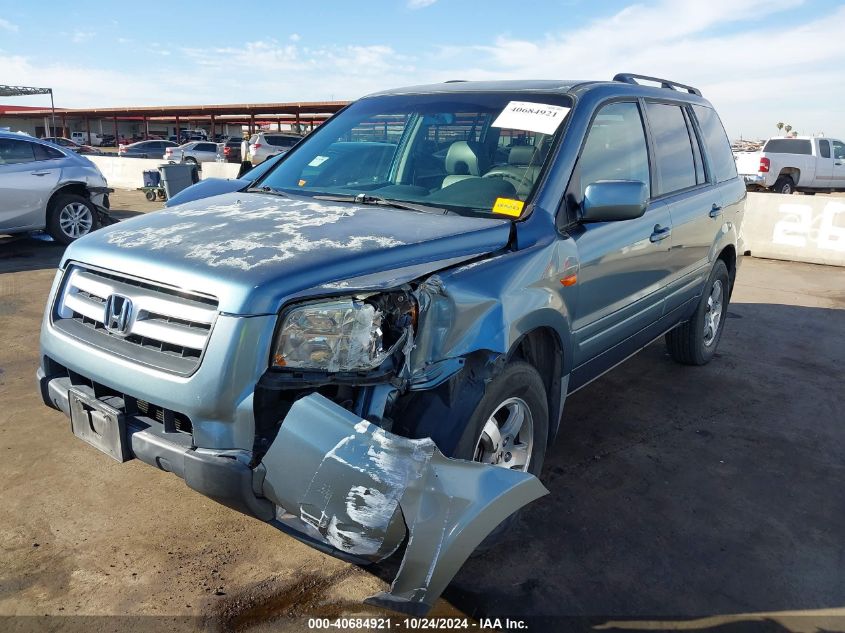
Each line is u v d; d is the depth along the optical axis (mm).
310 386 2166
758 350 5949
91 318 2557
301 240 2512
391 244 2533
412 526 2012
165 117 59781
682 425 4336
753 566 2920
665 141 4273
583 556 2941
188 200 3760
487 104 3627
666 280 4211
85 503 3191
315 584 2707
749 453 3980
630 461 3824
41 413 4105
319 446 2062
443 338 2420
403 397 2414
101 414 2441
